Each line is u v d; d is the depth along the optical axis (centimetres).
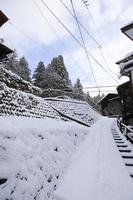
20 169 401
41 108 1625
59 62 6038
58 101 2808
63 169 657
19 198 362
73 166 738
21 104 1284
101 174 660
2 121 528
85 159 852
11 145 423
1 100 1064
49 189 500
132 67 1355
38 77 5344
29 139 519
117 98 4362
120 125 1697
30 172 436
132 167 721
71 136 1021
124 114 2022
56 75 5031
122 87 2064
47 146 611
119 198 500
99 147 1107
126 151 966
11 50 1231
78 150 988
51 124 911
